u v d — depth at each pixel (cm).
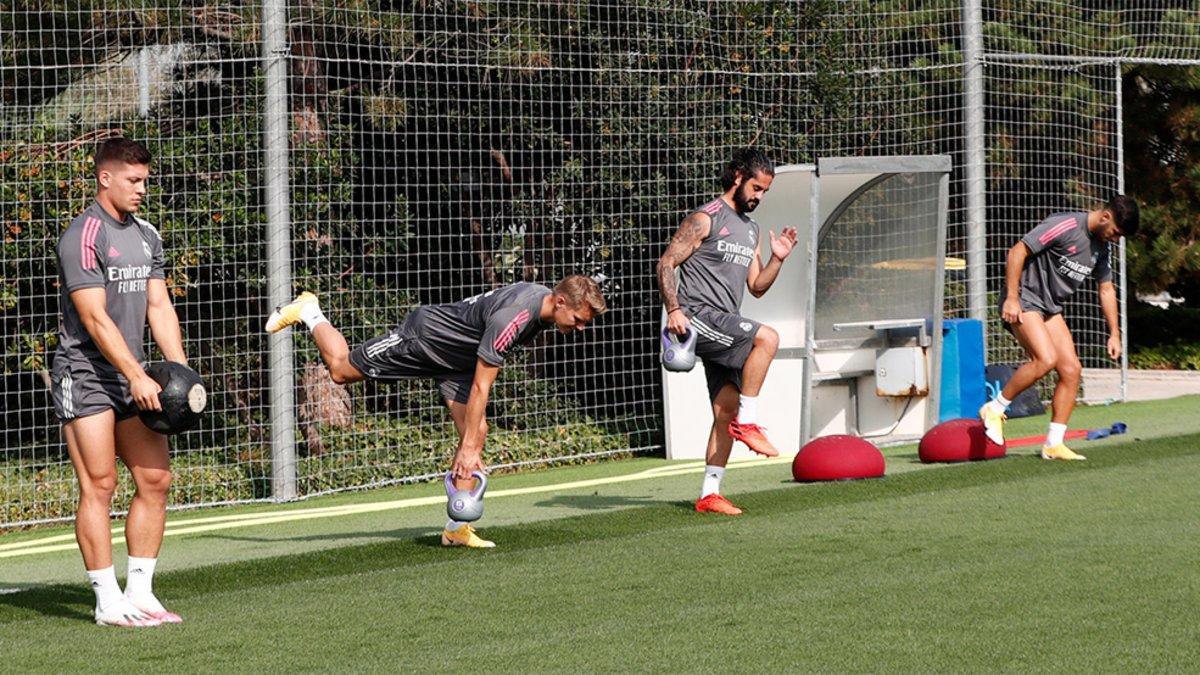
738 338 1536
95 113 2362
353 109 2505
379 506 1919
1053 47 3294
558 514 1695
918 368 2216
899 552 1295
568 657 941
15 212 2198
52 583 1353
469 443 1360
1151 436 2220
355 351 1406
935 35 2939
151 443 1095
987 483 1741
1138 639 949
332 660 954
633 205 2591
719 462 1608
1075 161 3338
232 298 2369
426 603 1138
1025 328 1900
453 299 2584
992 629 985
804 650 941
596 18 2605
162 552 1530
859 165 2050
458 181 2578
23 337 2256
